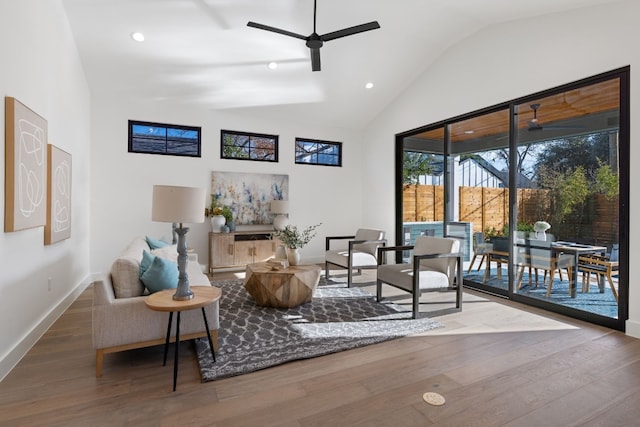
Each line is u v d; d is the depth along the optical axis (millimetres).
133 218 5004
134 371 2197
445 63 4785
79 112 4109
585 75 3184
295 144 6219
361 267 4590
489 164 4227
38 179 2639
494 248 4188
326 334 2844
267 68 4676
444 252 3592
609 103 3057
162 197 2162
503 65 3979
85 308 3504
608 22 3020
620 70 2936
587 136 3217
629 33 2869
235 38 4031
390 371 2232
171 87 4859
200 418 1722
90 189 4742
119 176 4918
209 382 2072
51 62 3047
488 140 4238
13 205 2225
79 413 1751
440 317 3314
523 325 3092
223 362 2301
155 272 2387
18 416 1721
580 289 3277
